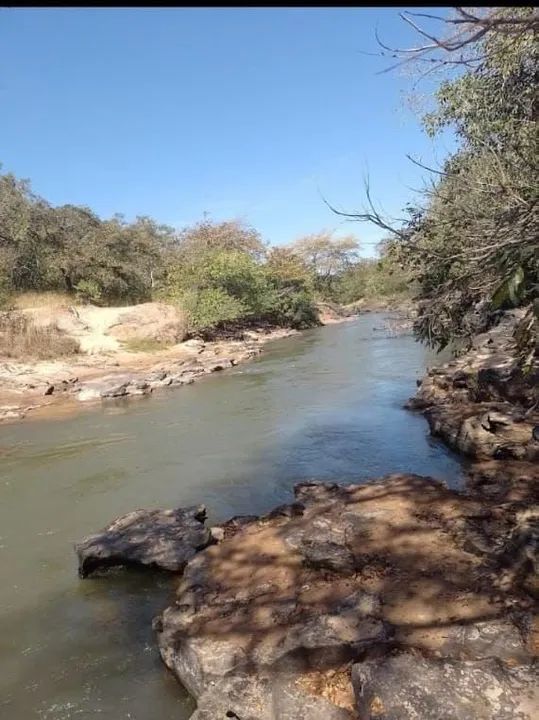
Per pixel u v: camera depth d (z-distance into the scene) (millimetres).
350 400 12188
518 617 3492
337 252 55750
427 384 11570
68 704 3635
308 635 3545
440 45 2219
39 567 5539
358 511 5367
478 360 10523
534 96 6273
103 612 4660
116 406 13688
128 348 21984
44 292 25953
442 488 5895
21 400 14680
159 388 15867
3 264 24312
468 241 4305
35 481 8297
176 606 4297
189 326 25516
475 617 3539
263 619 3891
